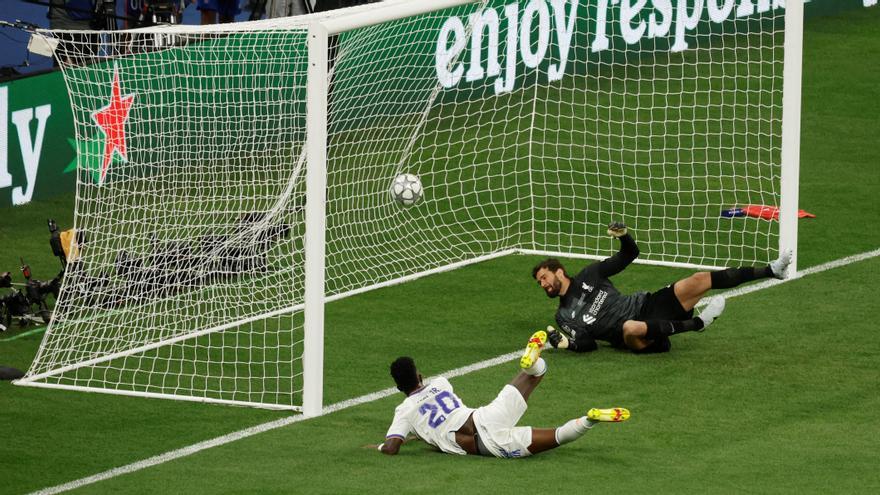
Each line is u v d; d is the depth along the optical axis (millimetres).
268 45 57906
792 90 54125
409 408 40281
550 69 72375
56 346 50469
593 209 63500
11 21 77562
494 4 69125
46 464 40531
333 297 54781
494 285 55938
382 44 63719
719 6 76750
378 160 64750
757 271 46219
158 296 54625
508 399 39500
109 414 44500
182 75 59062
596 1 72750
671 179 66250
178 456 40844
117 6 74500
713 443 40250
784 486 37031
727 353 47375
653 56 72188
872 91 77500
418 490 37281
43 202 66000
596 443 40469
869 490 36656
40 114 65625
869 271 55188
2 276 52875
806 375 45312
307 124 43344
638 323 46594
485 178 65938
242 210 58688
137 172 60969
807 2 88375
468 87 68812
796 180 54531
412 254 59469
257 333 51438
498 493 36844
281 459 40219
